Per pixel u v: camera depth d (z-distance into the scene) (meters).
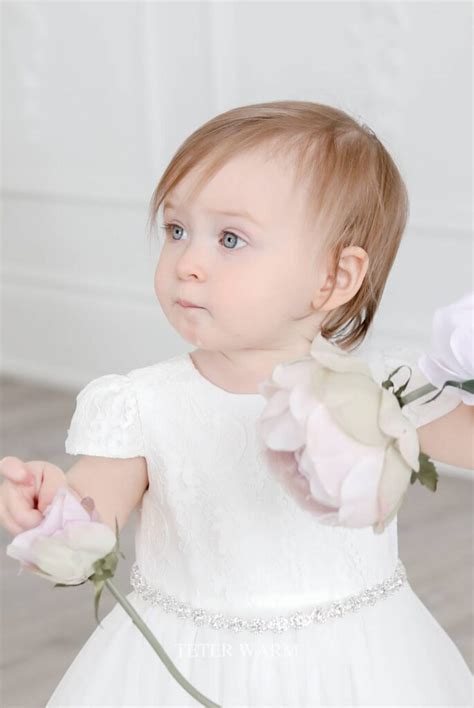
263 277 1.49
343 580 1.59
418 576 3.47
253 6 4.48
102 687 1.63
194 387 1.61
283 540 1.58
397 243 1.68
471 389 1.24
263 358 1.60
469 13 3.90
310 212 1.51
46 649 3.10
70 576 1.12
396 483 1.12
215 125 1.56
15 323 5.86
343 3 4.21
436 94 4.05
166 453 1.60
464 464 1.57
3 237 5.81
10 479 1.31
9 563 3.68
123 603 1.15
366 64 4.20
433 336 1.23
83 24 5.07
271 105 1.61
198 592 1.60
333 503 1.11
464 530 3.82
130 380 1.62
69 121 5.28
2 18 5.39
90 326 5.51
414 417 1.56
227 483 1.58
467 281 4.13
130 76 4.96
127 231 5.22
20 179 5.59
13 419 5.21
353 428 1.11
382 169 1.62
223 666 1.58
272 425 1.13
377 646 1.59
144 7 4.79
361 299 1.64
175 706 1.58
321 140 1.55
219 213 1.49
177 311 1.53
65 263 5.55
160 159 4.97
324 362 1.15
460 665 1.71
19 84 5.43
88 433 1.59
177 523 1.60
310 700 1.55
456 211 4.09
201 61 4.70
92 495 1.58
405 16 4.05
